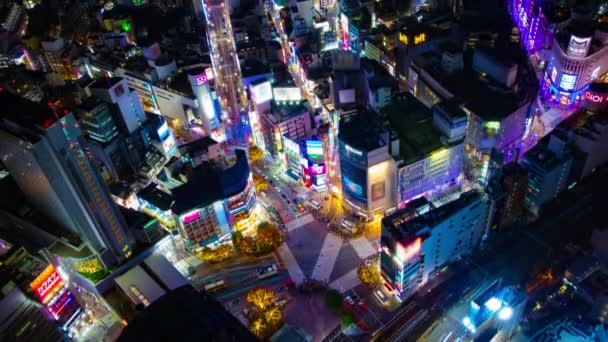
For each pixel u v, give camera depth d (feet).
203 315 583.99
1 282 612.70
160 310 592.19
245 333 566.36
